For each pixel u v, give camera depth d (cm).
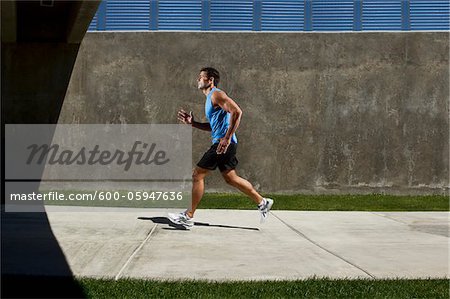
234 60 1834
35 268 704
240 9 1892
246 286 609
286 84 1834
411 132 1828
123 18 1886
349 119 1828
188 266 727
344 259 790
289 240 952
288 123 1830
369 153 1828
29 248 843
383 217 1303
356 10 1903
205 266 730
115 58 1828
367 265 751
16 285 601
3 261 745
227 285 614
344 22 1895
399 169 1828
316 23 1900
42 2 1578
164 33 1833
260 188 1823
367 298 567
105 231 1023
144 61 1831
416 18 1906
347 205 1566
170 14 1886
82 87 1820
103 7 1886
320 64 1834
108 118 1820
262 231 1055
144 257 783
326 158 1827
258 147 1825
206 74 1053
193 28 1891
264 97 1831
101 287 596
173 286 606
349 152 1828
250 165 1823
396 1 1903
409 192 1825
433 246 906
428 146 1828
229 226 1115
